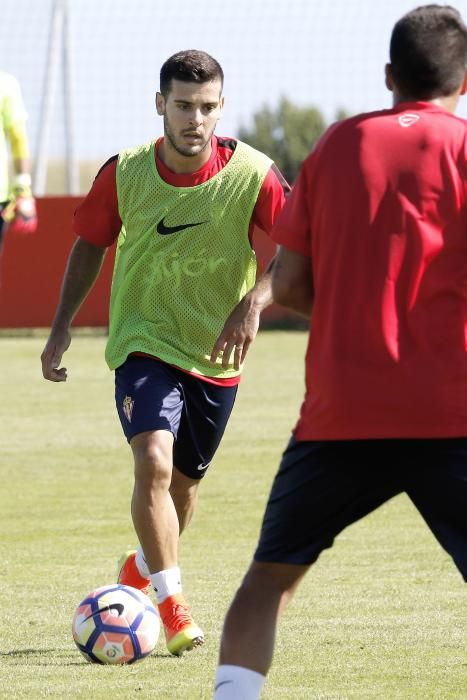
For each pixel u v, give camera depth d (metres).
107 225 20.33
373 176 12.93
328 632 19.36
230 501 31.11
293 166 171.00
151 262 19.77
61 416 46.72
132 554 20.28
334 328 12.96
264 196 19.80
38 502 31.31
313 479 13.18
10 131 37.44
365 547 26.02
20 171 37.56
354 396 12.82
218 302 19.89
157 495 18.48
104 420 45.59
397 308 12.84
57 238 79.12
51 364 20.22
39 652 18.59
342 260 12.95
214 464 36.47
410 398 12.72
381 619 20.11
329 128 13.53
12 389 54.47
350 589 22.27
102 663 17.88
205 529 27.92
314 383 13.16
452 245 12.88
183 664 17.91
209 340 19.78
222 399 20.02
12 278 79.31
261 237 67.00
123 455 38.31
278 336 78.06
